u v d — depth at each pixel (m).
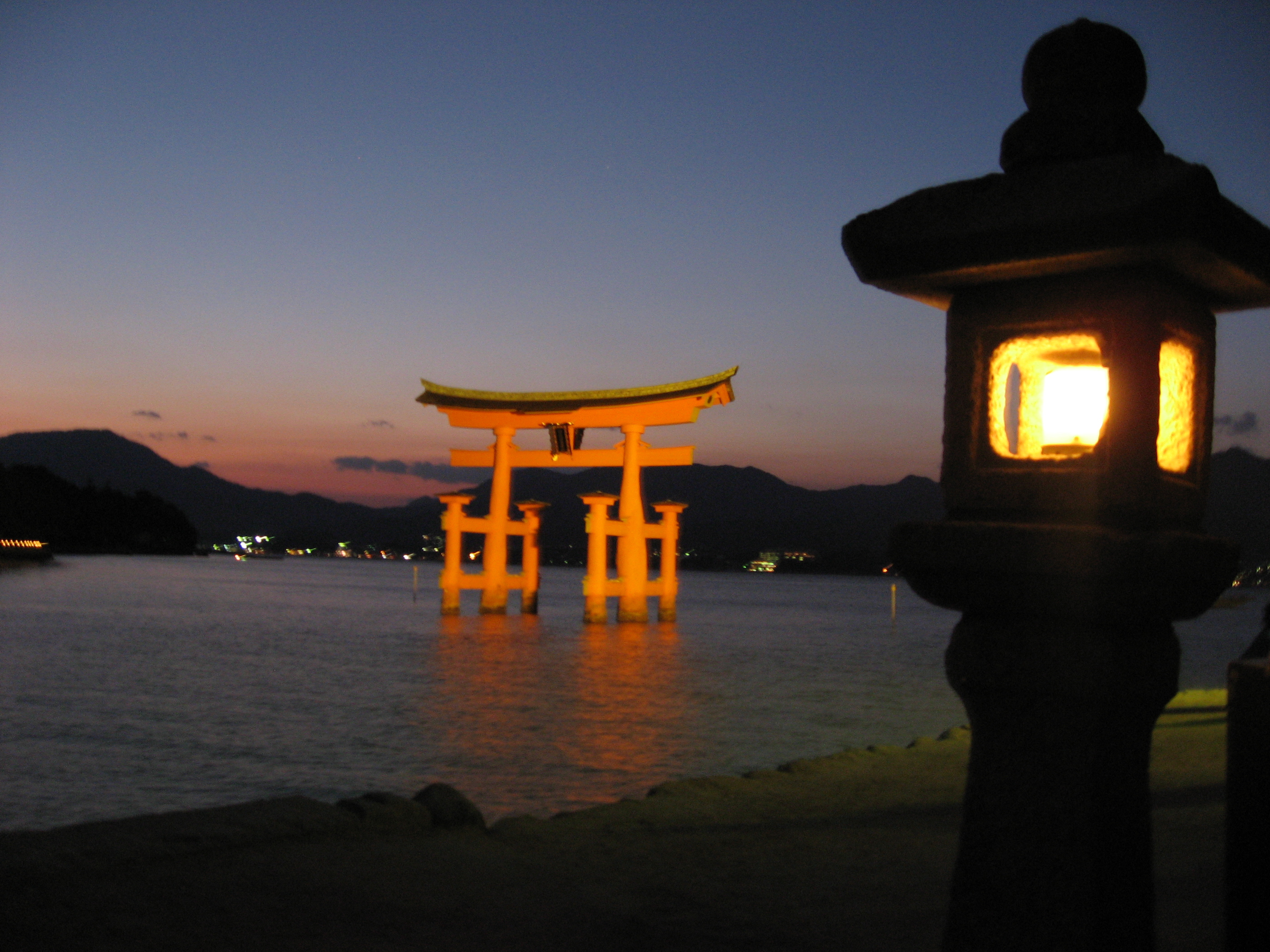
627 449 50.25
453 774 15.77
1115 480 2.37
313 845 5.88
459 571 54.41
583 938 4.73
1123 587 2.28
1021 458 2.57
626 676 30.84
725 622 66.69
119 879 4.99
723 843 6.80
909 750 11.86
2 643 37.69
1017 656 2.47
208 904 4.77
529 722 21.31
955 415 2.69
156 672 30.28
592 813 7.95
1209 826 6.69
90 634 43.16
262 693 25.77
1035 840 2.45
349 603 81.31
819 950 4.57
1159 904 4.92
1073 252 2.35
